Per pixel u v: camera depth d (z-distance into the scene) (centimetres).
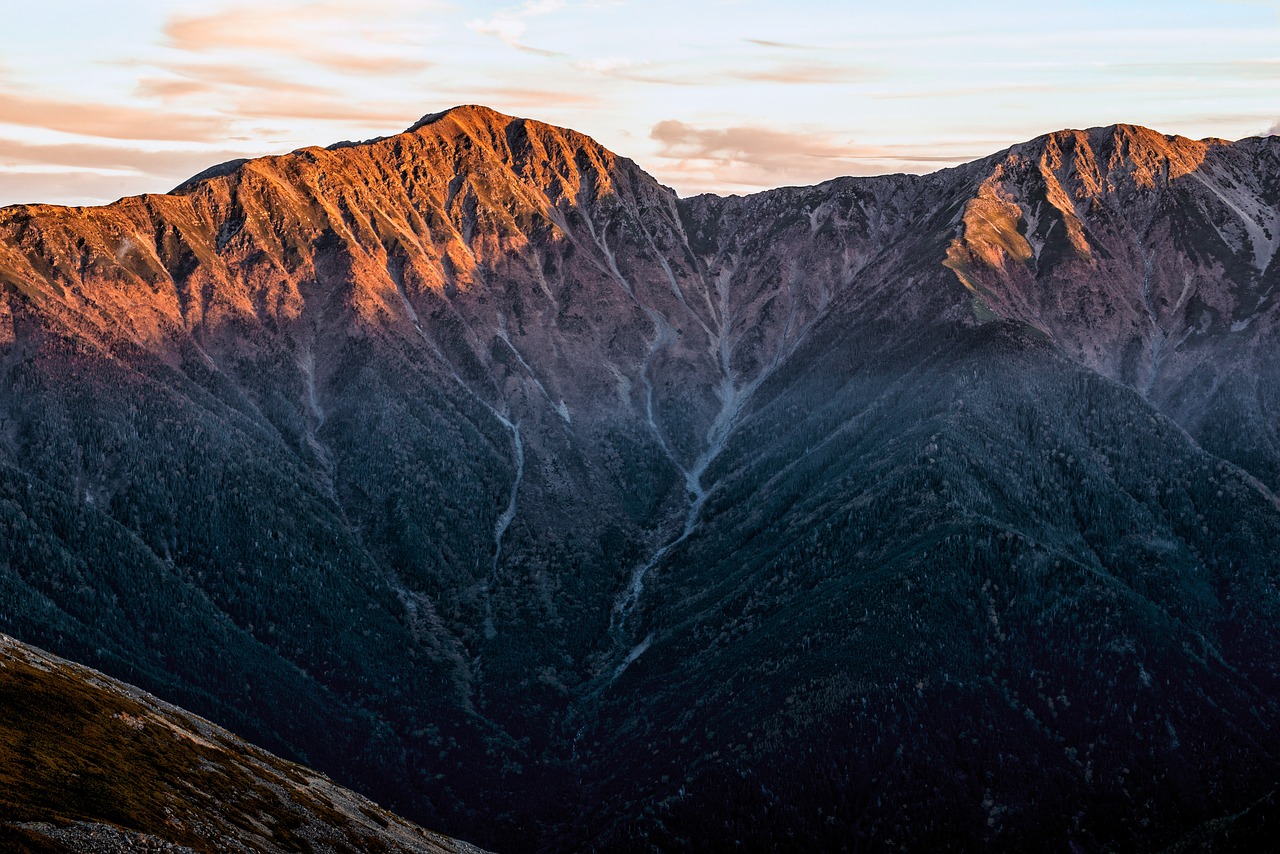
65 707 16075
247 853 14000
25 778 12719
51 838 11269
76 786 13162
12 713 14975
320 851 15888
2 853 10450
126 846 11906
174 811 13950
